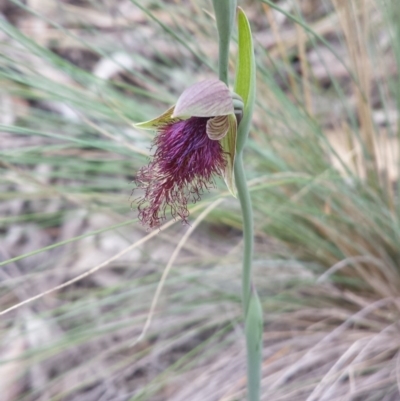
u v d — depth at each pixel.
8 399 0.30
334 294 0.31
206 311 0.32
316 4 0.43
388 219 0.30
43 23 0.41
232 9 0.16
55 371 0.32
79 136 0.32
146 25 0.42
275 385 0.27
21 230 0.36
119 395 0.30
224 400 0.27
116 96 0.31
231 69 0.31
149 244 0.35
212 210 0.31
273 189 0.31
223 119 0.17
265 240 0.34
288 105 0.30
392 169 0.34
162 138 0.18
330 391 0.26
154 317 0.32
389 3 0.30
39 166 0.39
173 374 0.28
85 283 0.35
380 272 0.31
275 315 0.30
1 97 0.40
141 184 0.20
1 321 0.30
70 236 0.37
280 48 0.33
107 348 0.32
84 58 0.42
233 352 0.30
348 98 0.39
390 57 0.35
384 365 0.28
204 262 0.32
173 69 0.36
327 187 0.29
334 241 0.31
